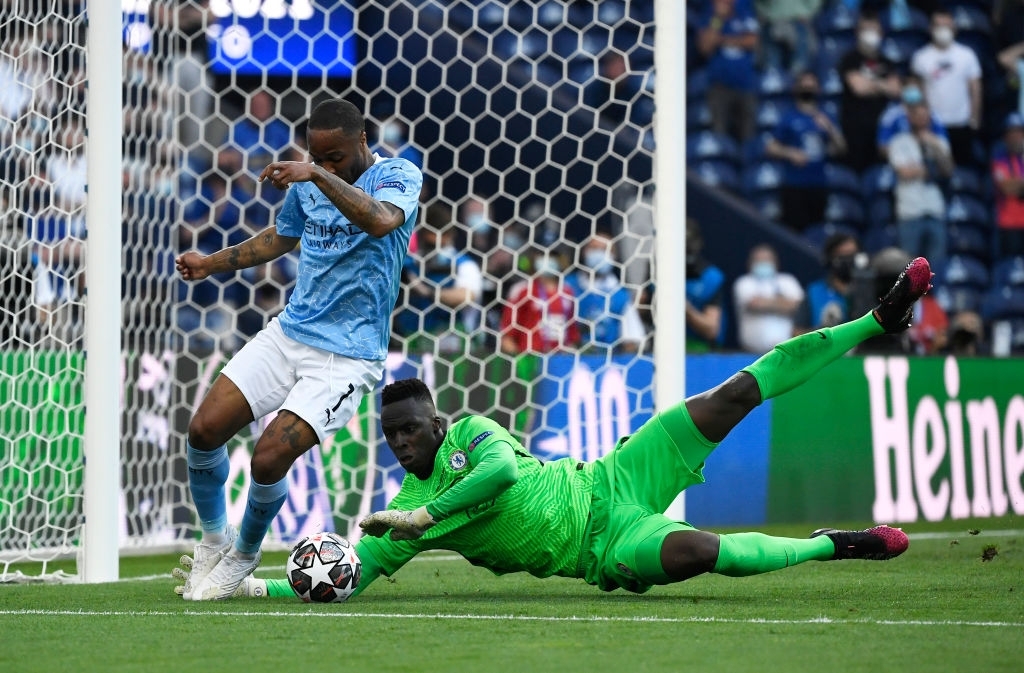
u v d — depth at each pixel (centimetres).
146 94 3056
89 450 2003
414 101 3909
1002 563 2053
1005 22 4728
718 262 4297
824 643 1202
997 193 4553
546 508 1551
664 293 2181
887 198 4456
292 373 1593
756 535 1509
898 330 1617
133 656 1155
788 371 1579
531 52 4172
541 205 3891
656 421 1584
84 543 1998
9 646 1220
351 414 1597
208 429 1569
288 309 1603
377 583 1855
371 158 1622
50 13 2281
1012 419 3219
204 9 3269
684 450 1573
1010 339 4428
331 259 1576
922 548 2352
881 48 4525
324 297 1585
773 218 4409
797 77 4459
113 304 2019
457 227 3694
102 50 2019
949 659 1112
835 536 1527
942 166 4488
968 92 4581
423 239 3597
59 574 2009
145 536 2570
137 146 2505
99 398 2005
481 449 1522
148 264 2839
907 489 3095
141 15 2575
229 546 1652
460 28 4009
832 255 4038
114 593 1748
